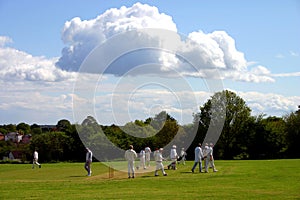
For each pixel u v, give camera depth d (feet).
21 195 57.52
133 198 53.67
